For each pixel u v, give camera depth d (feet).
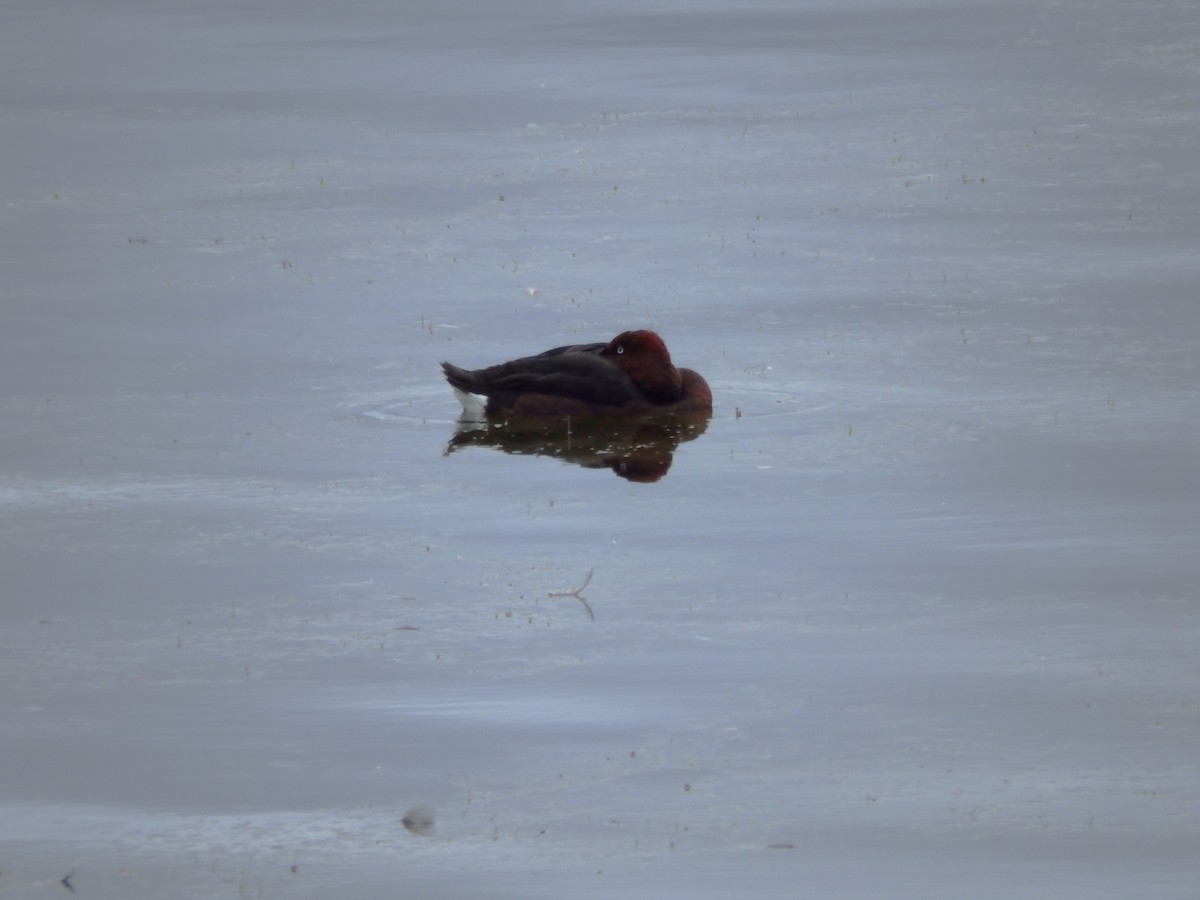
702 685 98.84
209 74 323.78
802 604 110.01
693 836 82.74
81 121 289.53
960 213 220.84
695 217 223.51
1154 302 179.83
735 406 152.15
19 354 171.32
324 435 146.72
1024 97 287.89
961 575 113.80
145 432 147.74
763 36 341.41
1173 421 143.64
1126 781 87.40
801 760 90.17
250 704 97.35
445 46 341.82
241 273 201.87
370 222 224.94
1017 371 159.02
